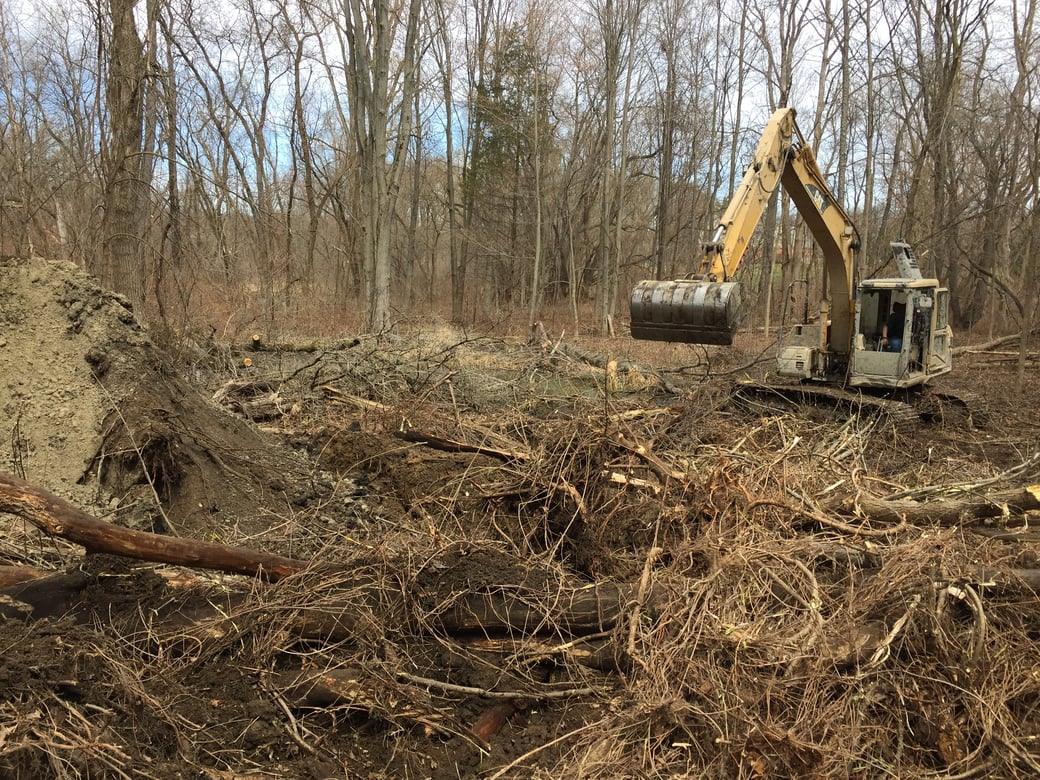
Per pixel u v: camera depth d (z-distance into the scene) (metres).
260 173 27.78
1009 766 3.17
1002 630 4.01
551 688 3.92
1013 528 5.47
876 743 3.42
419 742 3.55
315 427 8.32
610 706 3.62
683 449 7.61
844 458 7.90
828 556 4.62
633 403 10.35
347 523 5.64
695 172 30.09
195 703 3.41
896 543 5.06
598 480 5.38
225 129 25.55
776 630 3.86
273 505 5.65
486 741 3.58
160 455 5.56
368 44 22.08
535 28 27.81
